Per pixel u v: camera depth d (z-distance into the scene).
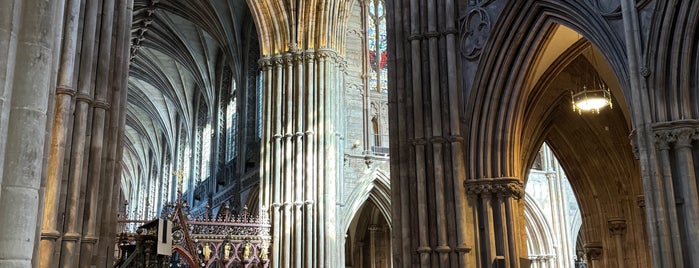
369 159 29.08
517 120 16.25
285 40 28.47
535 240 32.69
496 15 16.23
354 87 29.92
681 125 11.68
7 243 6.39
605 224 22.83
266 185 27.38
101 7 16.28
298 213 26.36
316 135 27.16
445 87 16.75
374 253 32.94
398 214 16.56
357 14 31.06
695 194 11.47
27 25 6.87
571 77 20.92
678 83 11.93
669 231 11.43
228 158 39.22
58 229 13.97
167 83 47.97
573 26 14.63
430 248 15.86
